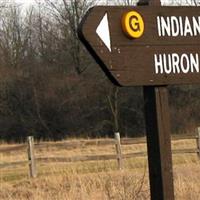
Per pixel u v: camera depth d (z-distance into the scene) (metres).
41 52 79.94
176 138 35.06
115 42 7.86
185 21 8.44
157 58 8.17
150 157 8.23
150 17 8.15
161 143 8.13
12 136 70.19
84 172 27.86
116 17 7.87
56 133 69.69
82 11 77.50
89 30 7.65
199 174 19.59
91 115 69.69
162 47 8.23
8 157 39.88
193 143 44.53
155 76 8.13
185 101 69.56
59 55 77.00
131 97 69.38
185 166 25.56
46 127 69.69
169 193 8.10
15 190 23.08
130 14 7.95
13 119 70.25
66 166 31.38
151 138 8.22
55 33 79.75
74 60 74.31
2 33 86.38
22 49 82.75
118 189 13.45
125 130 69.31
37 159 29.80
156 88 8.21
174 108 68.81
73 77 71.69
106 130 69.44
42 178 26.42
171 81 8.27
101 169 29.70
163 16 8.26
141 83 8.04
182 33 8.41
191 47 8.45
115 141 31.78
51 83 71.12
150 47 8.12
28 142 29.80
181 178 16.59
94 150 40.62
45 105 69.94
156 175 8.16
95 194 14.62
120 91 69.25
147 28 8.12
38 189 21.14
